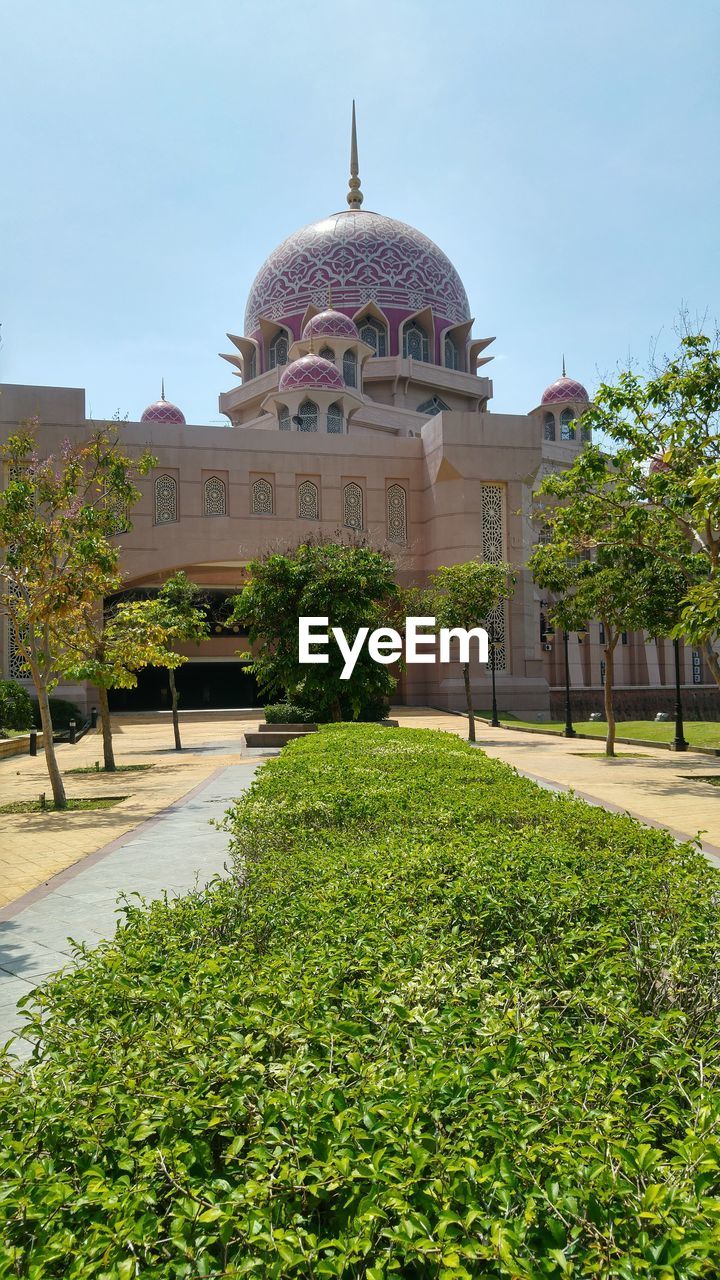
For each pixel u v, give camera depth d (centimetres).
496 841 556
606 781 1673
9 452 1516
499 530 4344
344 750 1270
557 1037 275
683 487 1437
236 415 5950
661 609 1938
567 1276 164
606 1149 200
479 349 6047
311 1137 204
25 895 761
